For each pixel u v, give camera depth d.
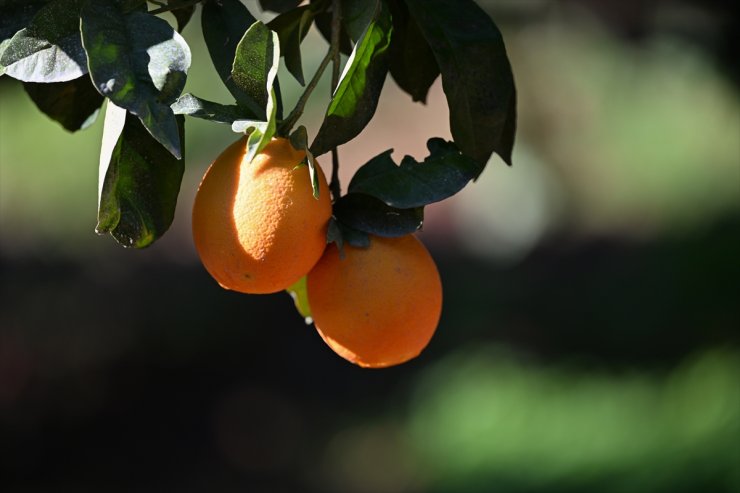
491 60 2.42
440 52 2.41
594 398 9.61
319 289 2.27
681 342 10.62
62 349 14.84
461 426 10.12
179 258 16.91
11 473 13.42
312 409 15.18
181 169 2.20
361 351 2.29
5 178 14.27
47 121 13.51
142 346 15.34
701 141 15.87
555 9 12.36
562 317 13.72
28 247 15.38
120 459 13.95
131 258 16.45
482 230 17.62
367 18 2.23
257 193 2.09
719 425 7.68
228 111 2.09
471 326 15.05
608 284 13.09
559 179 16.80
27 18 2.18
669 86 14.88
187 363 15.62
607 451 8.38
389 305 2.23
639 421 8.68
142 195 2.20
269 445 14.28
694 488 7.29
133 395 14.95
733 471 7.20
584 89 14.99
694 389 8.45
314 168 2.06
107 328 15.22
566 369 11.24
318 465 13.73
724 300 9.87
